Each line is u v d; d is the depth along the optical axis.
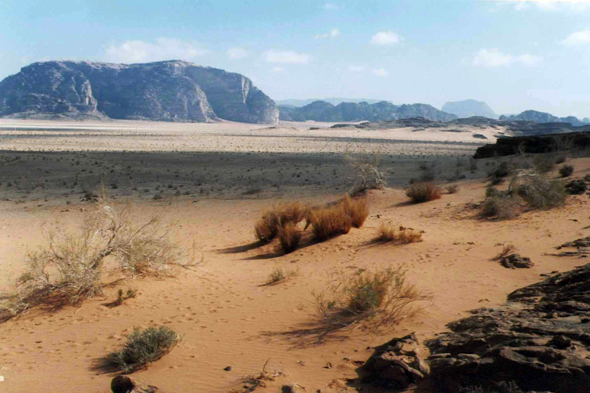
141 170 44.78
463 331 5.82
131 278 10.62
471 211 18.58
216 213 24.55
